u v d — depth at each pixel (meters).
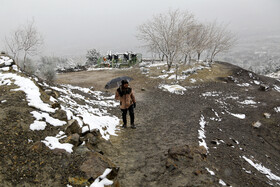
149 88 18.58
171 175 4.23
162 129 7.84
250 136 10.11
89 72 27.70
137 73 24.73
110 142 6.07
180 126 8.22
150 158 5.19
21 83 6.31
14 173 3.31
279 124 12.65
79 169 3.76
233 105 15.48
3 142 3.84
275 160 8.30
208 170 4.42
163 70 24.72
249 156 6.98
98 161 4.02
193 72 23.77
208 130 8.30
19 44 16.72
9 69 7.35
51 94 7.16
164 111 11.23
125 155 5.41
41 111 5.30
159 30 23.31
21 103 5.24
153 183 4.05
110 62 33.00
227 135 8.59
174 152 4.90
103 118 8.19
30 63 17.91
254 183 4.84
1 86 5.98
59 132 4.78
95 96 13.25
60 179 3.49
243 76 25.00
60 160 3.88
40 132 4.52
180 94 16.70
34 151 3.90
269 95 18.30
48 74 17.34
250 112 14.27
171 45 22.98
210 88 19.56
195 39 26.30
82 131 5.34
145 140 6.60
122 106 7.32
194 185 3.82
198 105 13.27
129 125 8.26
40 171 3.52
